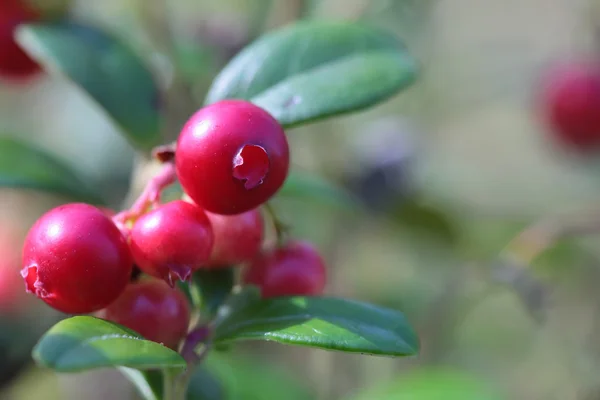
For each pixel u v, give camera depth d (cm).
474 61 33
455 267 29
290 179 17
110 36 16
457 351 31
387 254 30
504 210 35
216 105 12
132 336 12
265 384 23
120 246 12
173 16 23
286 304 13
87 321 12
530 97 32
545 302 23
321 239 27
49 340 11
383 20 28
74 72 16
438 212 27
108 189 24
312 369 28
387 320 13
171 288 13
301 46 14
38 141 30
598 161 32
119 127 16
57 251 12
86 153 26
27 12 18
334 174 27
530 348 33
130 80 16
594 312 30
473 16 40
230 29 23
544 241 24
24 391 26
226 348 13
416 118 34
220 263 13
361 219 27
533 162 41
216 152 12
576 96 29
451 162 42
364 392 21
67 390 26
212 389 16
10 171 15
